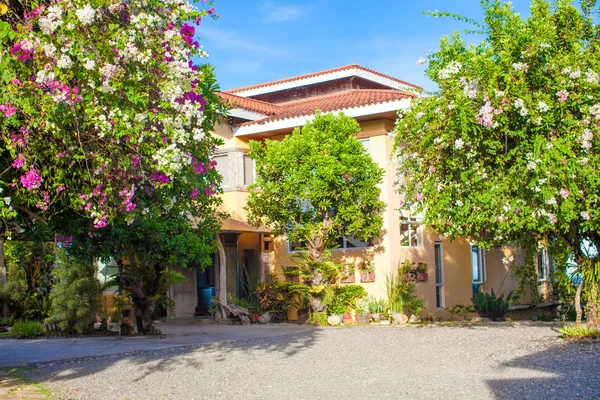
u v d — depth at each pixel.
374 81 26.16
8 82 6.79
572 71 10.91
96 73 7.16
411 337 14.14
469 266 23.23
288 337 15.12
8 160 7.79
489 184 11.65
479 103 11.41
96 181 7.71
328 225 18.75
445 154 12.32
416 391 7.86
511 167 11.41
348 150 18.05
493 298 20.83
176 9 7.70
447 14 12.31
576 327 12.79
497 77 11.21
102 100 7.41
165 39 7.64
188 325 19.88
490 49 11.30
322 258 18.97
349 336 14.88
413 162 13.11
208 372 10.02
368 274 19.77
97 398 8.12
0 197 7.29
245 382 8.98
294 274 19.62
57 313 17.16
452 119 11.72
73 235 9.89
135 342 14.80
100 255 13.09
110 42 7.20
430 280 21.09
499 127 11.34
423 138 12.41
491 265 24.25
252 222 19.70
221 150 21.86
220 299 20.47
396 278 19.33
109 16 7.48
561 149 10.67
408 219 20.50
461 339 13.38
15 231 9.43
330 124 18.28
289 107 24.64
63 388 8.88
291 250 21.61
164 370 10.39
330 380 8.91
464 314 21.17
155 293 16.75
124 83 7.35
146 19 7.45
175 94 7.51
